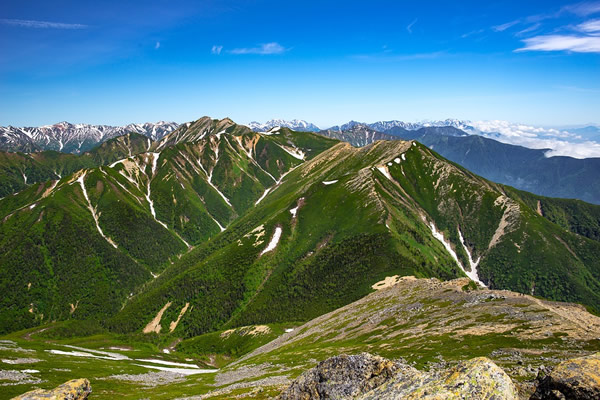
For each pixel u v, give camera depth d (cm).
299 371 7706
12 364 9344
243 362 13575
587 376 2259
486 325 7462
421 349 6931
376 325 10912
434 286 12731
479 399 2134
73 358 12875
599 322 6469
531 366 4791
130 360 15775
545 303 8256
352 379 3872
